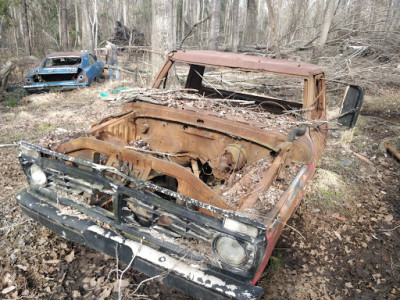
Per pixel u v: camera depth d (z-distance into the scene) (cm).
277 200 227
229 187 275
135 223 244
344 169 541
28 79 995
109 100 371
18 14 2441
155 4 832
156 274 223
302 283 305
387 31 1262
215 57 387
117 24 2225
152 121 360
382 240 373
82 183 257
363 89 369
